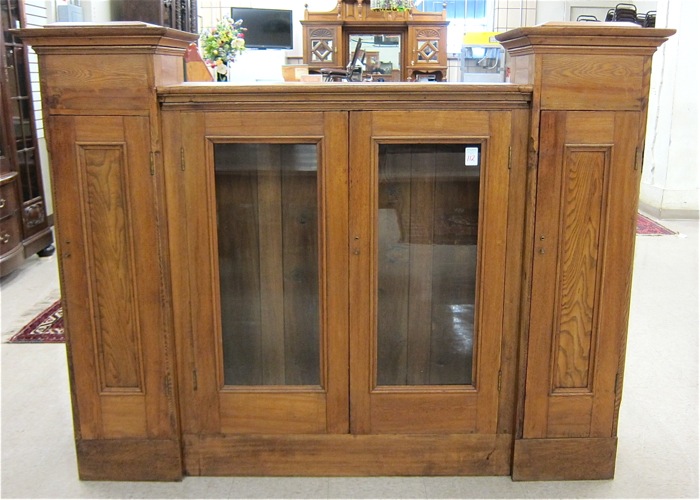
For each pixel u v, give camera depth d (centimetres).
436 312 197
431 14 642
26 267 446
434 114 180
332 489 197
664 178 582
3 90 411
